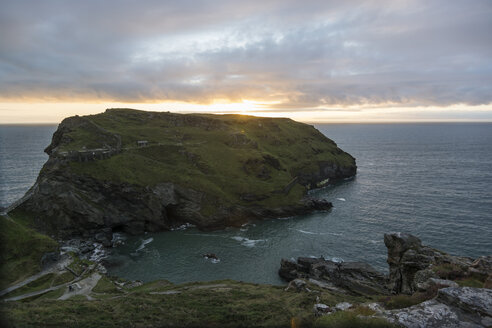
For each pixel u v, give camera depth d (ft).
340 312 68.90
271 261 274.57
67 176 347.56
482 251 271.49
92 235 334.24
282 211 401.29
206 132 572.92
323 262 252.62
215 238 335.06
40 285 211.82
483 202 419.54
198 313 122.83
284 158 603.67
